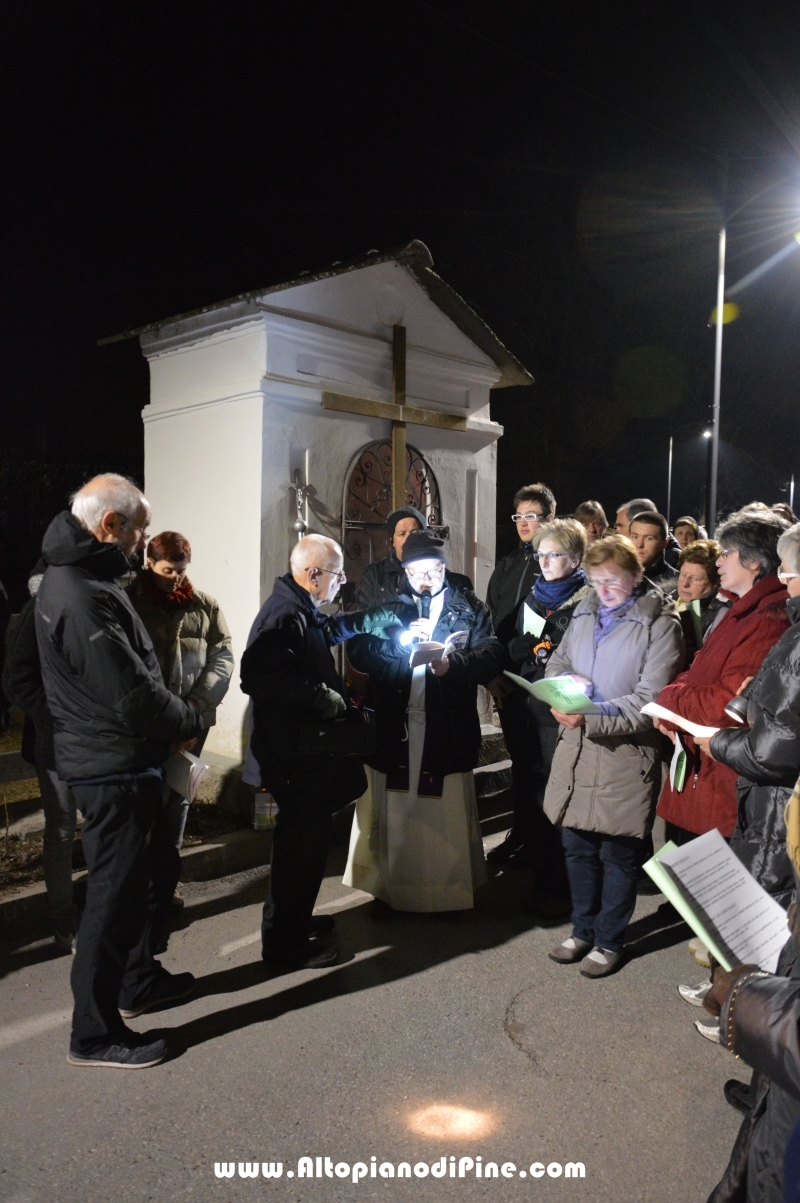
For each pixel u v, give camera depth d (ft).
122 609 9.01
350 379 17.85
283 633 10.78
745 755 7.91
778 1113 4.81
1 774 17.88
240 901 13.67
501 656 12.96
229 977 11.27
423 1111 8.61
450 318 19.79
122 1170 7.75
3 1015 10.27
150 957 10.43
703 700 9.84
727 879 5.64
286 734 10.80
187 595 13.38
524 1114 8.59
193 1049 9.62
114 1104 8.66
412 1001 10.72
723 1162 7.95
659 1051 9.70
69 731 8.94
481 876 13.41
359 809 13.43
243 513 16.65
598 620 11.80
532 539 15.69
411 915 13.32
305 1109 8.61
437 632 13.07
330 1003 10.66
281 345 16.55
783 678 7.47
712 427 31.17
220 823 15.74
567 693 10.56
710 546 14.15
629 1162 7.93
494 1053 9.62
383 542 18.66
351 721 11.07
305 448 17.04
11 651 10.45
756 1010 4.52
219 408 17.03
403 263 18.37
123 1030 9.38
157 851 10.87
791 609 7.75
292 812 11.07
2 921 12.13
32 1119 8.41
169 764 10.25
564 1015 10.44
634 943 12.51
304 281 16.33
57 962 11.57
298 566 11.31
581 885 11.74
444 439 20.04
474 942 12.41
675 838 13.52
